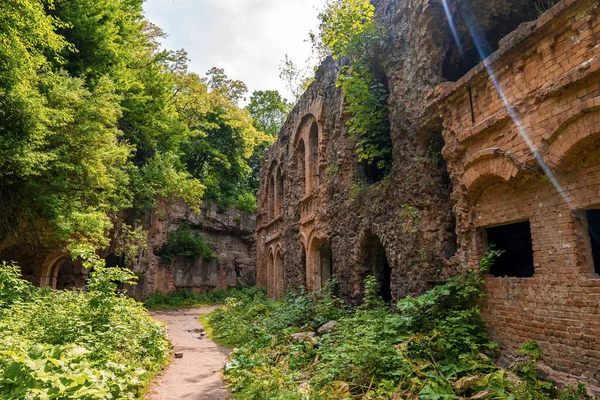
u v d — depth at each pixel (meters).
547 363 6.33
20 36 10.15
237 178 42.94
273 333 13.01
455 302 8.22
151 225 29.56
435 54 9.76
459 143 8.22
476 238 8.09
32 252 16.64
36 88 11.71
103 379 5.75
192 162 39.06
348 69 12.30
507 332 7.16
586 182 5.95
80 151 12.81
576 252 6.04
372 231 11.84
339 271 14.01
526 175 6.76
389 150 12.05
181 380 8.82
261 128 50.16
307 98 18.80
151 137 23.69
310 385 7.14
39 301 10.00
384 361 7.06
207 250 36.47
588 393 5.31
